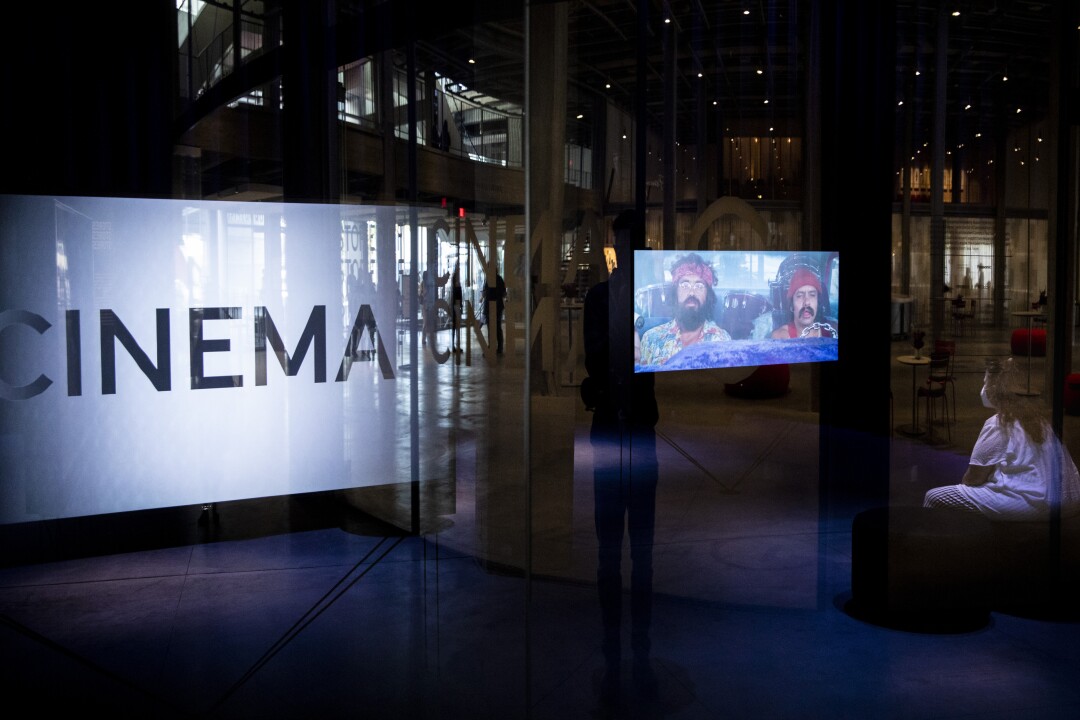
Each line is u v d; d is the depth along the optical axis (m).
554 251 6.40
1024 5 13.15
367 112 5.73
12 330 4.07
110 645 3.16
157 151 4.86
